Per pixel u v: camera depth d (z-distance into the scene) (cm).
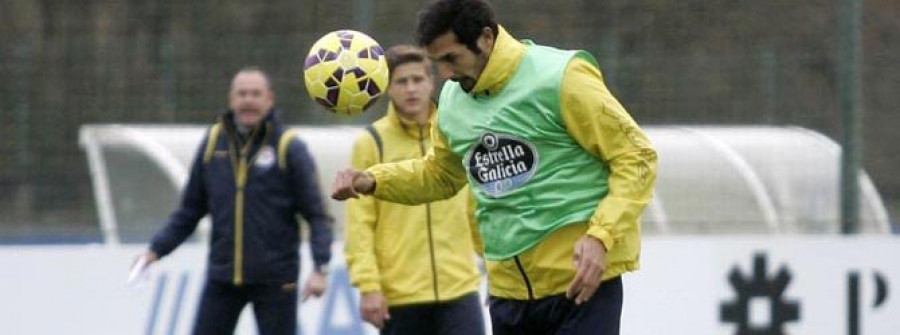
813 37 2991
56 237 2967
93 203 3023
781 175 2986
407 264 2169
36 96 3025
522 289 1606
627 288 2848
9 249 2798
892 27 3064
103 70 3041
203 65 3047
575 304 1576
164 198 3047
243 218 2320
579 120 1507
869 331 2883
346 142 3052
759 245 2869
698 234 2962
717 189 2981
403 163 1670
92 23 3044
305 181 2323
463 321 2175
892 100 3047
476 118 1555
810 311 2881
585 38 3011
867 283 2884
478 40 1504
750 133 3002
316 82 1773
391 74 2152
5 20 3044
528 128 1530
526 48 1545
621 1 2995
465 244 2192
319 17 3048
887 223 2955
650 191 1512
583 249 1480
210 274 2345
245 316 2773
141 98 3052
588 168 1539
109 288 2809
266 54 3052
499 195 1567
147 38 3048
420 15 1512
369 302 2148
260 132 2325
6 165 3014
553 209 1544
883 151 3038
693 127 3014
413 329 2189
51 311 2798
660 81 2994
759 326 2870
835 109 2984
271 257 2325
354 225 2158
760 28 2994
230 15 3052
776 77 2989
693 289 2859
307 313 2766
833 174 2961
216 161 2338
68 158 3023
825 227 2953
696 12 2995
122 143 3041
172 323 2800
